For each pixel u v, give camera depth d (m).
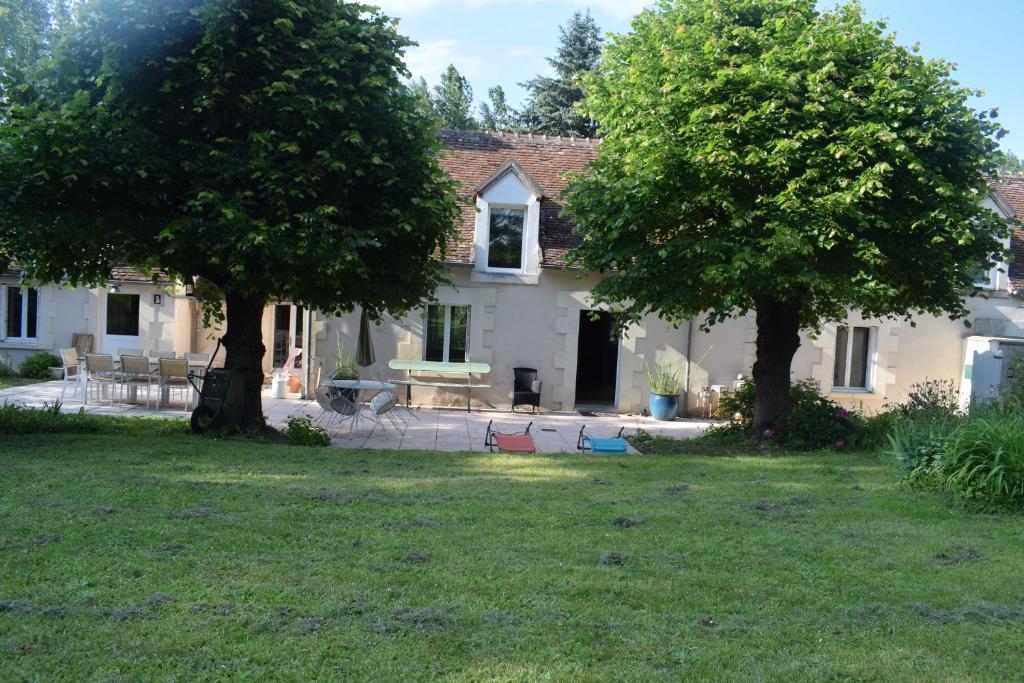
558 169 19.20
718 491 7.39
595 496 6.95
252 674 3.22
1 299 20.12
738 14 11.98
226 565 4.50
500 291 17.73
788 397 12.91
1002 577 4.86
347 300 11.42
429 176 10.88
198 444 9.56
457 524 5.69
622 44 12.66
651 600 4.25
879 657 3.61
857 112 10.70
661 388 17.31
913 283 11.44
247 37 9.95
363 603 4.01
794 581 4.68
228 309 11.67
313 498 6.27
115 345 19.84
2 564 4.36
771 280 10.32
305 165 9.80
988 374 15.05
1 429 10.23
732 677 3.36
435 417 15.83
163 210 10.08
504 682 3.25
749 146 10.40
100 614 3.73
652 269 11.39
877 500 7.05
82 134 9.10
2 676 3.12
